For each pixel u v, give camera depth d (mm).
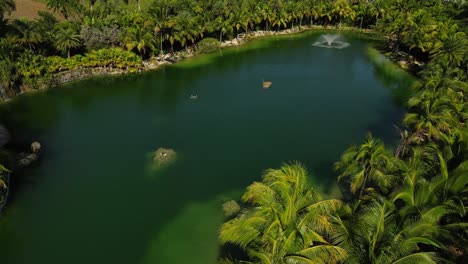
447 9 102500
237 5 109750
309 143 51031
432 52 73938
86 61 72812
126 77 75375
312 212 22172
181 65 83375
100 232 34688
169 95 67438
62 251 32531
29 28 70625
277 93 68938
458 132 32031
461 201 21641
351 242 21156
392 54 91438
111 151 48406
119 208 37781
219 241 33094
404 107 62875
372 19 117375
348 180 40719
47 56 73875
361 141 51594
